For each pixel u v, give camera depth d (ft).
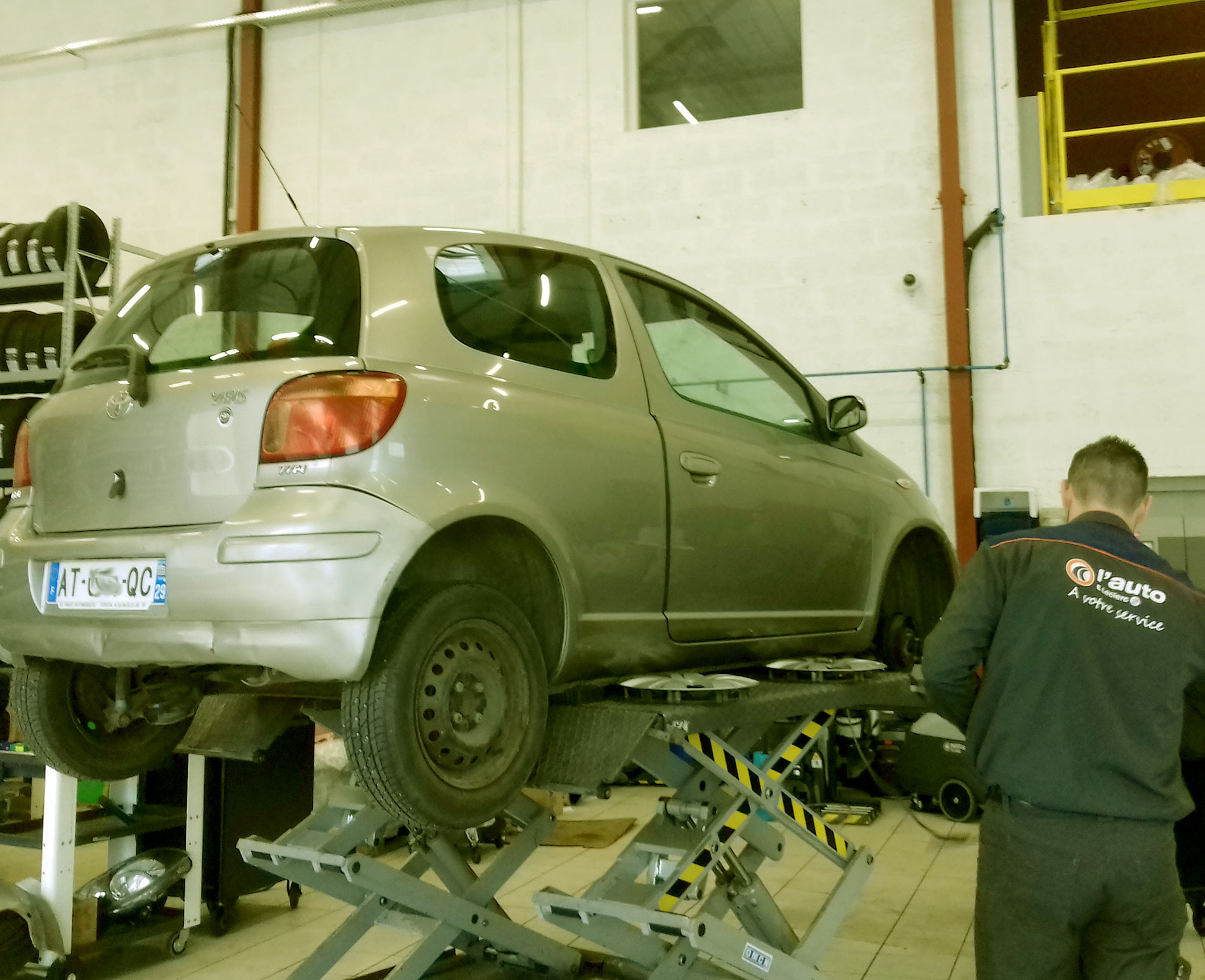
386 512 5.88
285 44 25.41
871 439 21.08
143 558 6.31
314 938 11.03
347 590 5.70
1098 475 6.57
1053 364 20.18
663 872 7.77
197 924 10.71
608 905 7.04
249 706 8.14
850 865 8.77
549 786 6.92
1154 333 19.71
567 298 7.91
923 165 21.07
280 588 5.75
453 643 6.21
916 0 21.29
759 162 22.03
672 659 8.11
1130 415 19.75
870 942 10.68
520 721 6.51
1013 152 20.67
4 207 27.17
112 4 26.71
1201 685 6.05
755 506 8.83
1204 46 23.58
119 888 10.19
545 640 7.09
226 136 25.40
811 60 21.86
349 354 6.30
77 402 7.05
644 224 22.70
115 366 7.07
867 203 21.33
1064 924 5.79
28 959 9.57
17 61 27.07
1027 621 6.09
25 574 6.95
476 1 24.07
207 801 11.27
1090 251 20.12
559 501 6.95
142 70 26.35
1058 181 20.83
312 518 5.78
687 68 23.89
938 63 20.83
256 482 6.08
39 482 7.20
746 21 23.25
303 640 5.72
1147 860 5.73
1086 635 5.94
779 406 9.95
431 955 8.46
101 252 17.26
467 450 6.42
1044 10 23.85
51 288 17.83
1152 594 6.00
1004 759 6.01
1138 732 5.81
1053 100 21.20
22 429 7.52
